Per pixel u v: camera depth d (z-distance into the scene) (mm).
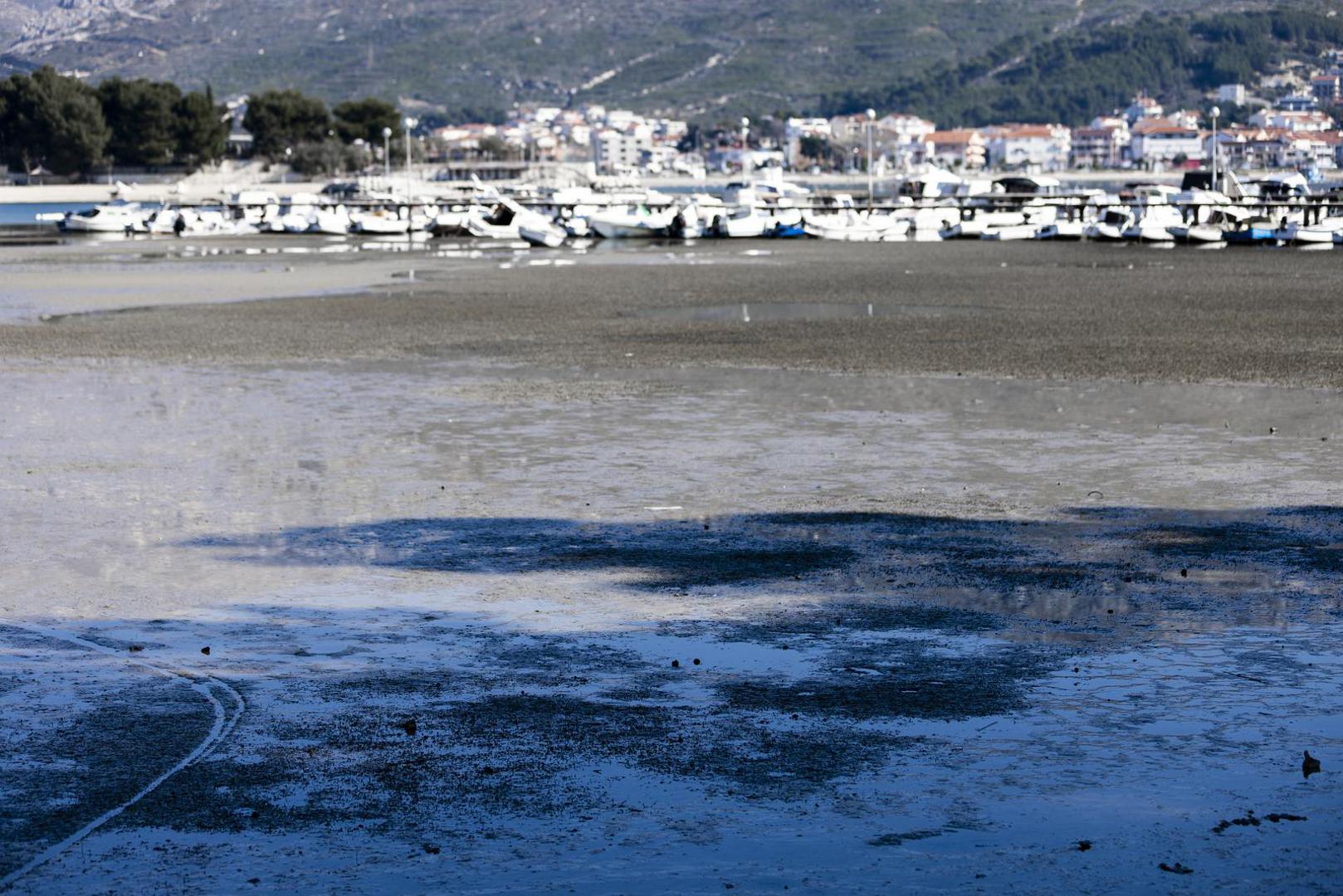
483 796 8438
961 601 12891
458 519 16578
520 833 7934
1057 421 23062
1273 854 7613
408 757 9039
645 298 48219
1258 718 9711
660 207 125688
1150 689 10344
